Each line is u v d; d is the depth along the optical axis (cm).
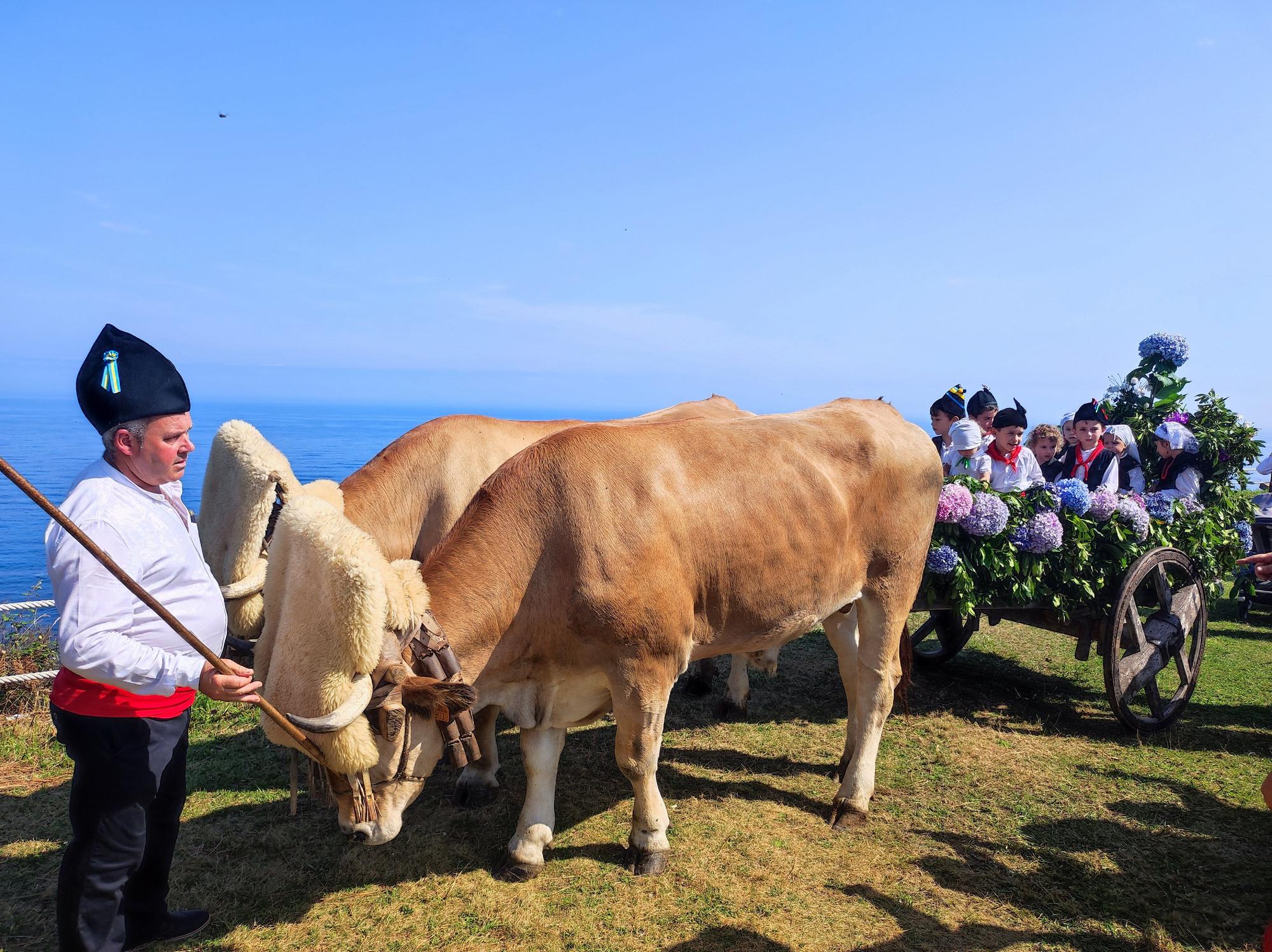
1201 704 567
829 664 656
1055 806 411
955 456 605
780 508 364
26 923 307
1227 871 352
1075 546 489
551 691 339
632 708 334
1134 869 354
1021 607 501
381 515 432
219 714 517
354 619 246
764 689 594
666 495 337
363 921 315
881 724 410
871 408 443
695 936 307
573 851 367
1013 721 529
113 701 241
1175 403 644
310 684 251
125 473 243
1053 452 664
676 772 450
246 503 333
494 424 481
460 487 446
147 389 235
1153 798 420
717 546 347
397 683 265
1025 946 303
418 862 357
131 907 289
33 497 199
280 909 322
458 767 290
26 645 521
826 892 337
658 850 349
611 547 321
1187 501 565
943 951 300
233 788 421
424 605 288
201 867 349
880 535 411
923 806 411
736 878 345
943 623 615
